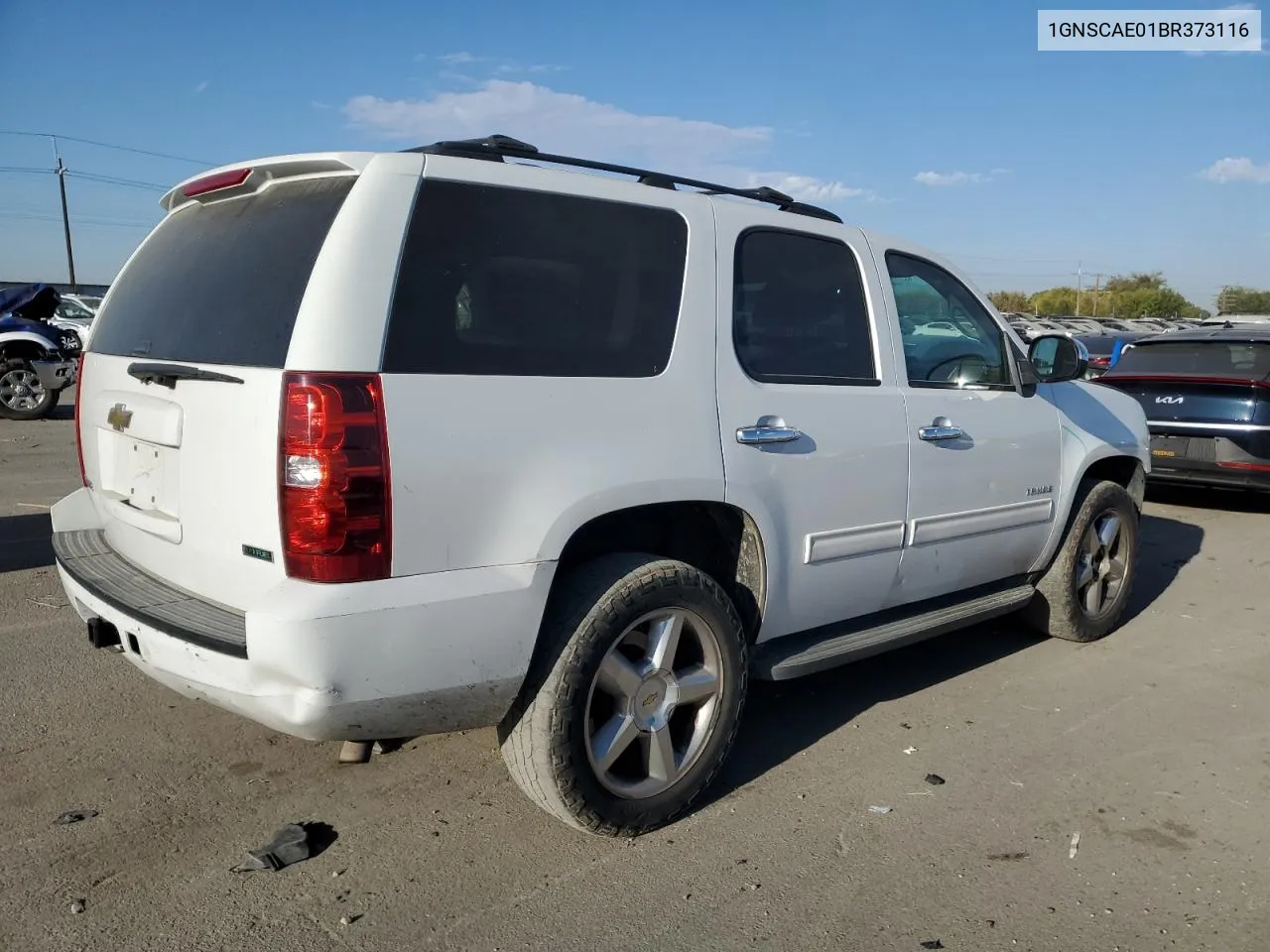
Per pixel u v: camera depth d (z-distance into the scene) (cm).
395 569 266
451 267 284
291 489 257
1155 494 1033
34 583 566
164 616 282
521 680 290
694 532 370
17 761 363
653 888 302
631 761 337
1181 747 412
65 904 282
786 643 382
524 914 286
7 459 1008
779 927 284
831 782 373
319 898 290
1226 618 593
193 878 297
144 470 320
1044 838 337
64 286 3481
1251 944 282
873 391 394
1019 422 463
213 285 303
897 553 407
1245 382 832
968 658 514
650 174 352
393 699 269
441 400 273
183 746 379
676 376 327
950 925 288
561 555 312
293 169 294
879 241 417
